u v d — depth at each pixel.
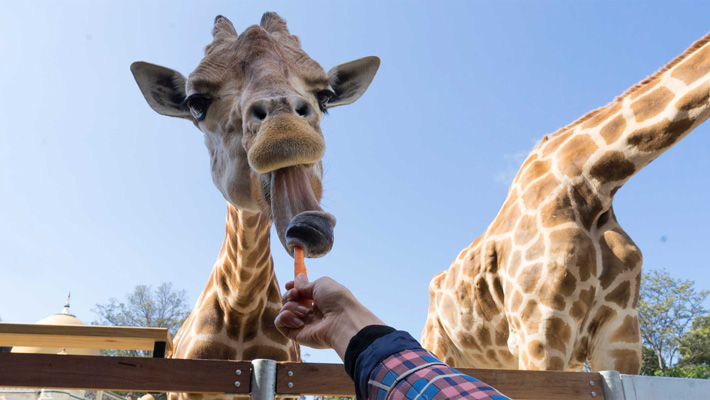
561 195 4.62
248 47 3.21
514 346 4.64
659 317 38.00
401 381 0.90
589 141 4.64
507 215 5.09
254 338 4.05
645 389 2.73
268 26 3.58
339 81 4.13
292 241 1.67
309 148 2.36
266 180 2.73
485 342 5.39
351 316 1.12
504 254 4.91
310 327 1.20
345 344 1.08
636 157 4.38
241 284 3.81
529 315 4.36
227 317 3.99
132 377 2.29
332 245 1.74
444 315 5.89
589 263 4.30
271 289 4.17
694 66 4.16
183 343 4.12
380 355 0.96
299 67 3.24
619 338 4.25
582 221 4.50
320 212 1.77
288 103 2.54
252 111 2.59
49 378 2.21
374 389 0.93
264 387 2.35
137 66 3.76
